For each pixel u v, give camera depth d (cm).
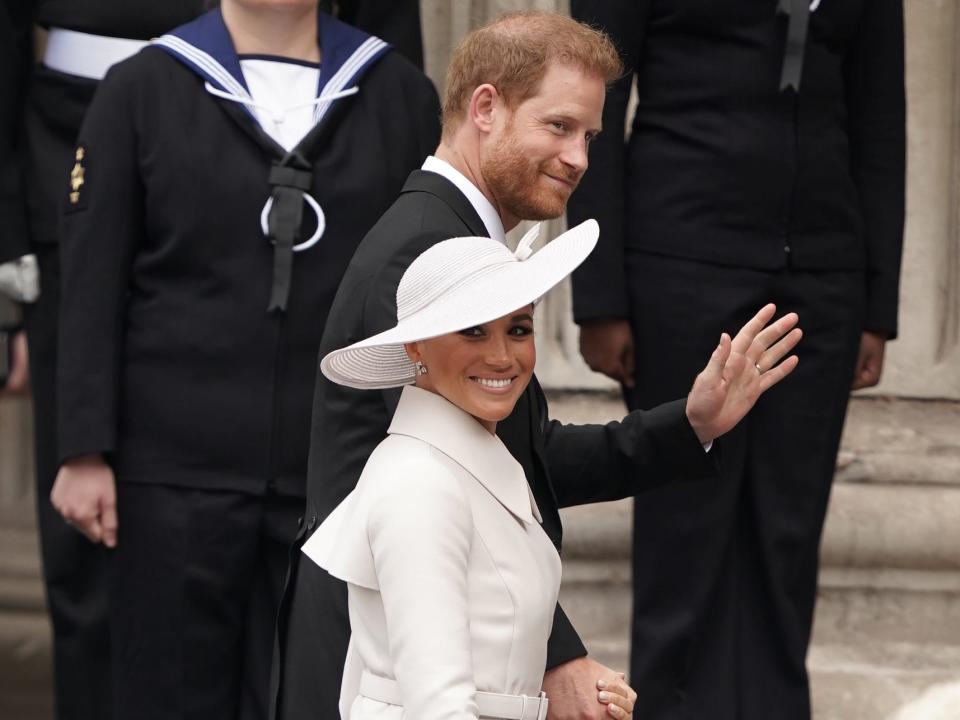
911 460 1967
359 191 1425
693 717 1571
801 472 1585
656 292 1547
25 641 2095
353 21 1628
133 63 1431
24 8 1630
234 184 1403
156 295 1421
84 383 1409
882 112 1631
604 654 1850
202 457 1412
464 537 866
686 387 1549
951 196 2053
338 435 1050
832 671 1833
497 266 896
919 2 2050
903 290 2058
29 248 1616
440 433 895
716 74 1531
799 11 1520
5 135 1620
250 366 1408
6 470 2336
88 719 1644
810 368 1573
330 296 1416
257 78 1430
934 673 1838
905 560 1912
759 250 1534
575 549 1917
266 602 1448
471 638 871
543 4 2011
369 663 882
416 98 1482
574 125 1072
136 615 1434
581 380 2027
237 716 1457
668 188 1545
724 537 1566
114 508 1431
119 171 1414
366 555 874
